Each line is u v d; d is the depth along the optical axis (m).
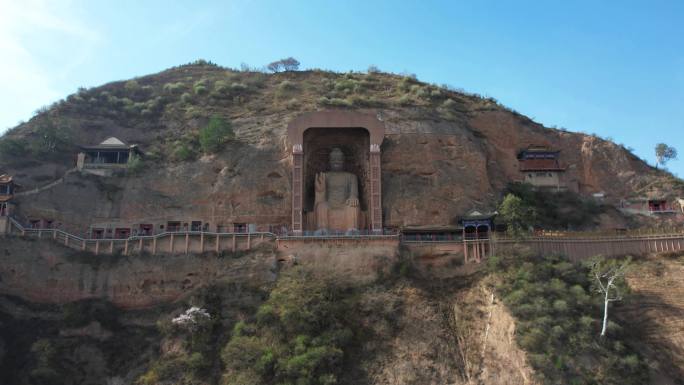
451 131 92.38
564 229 87.00
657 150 109.38
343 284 71.12
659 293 68.69
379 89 116.81
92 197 85.38
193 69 136.50
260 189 84.25
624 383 56.59
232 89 117.06
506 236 75.19
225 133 92.12
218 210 83.69
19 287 73.00
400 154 87.31
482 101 111.69
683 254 75.19
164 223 83.56
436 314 66.00
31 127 98.00
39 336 68.38
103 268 74.38
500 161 100.75
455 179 86.06
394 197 83.19
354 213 81.62
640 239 77.44
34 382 62.50
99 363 65.56
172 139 99.81
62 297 73.06
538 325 60.22
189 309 67.19
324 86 118.69
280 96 113.25
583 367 57.22
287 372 57.19
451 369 60.16
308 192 86.81
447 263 74.38
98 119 105.88
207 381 60.09
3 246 74.50
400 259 74.06
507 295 65.31
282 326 63.25
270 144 89.50
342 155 87.56
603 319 63.19
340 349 60.81
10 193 80.69
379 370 59.81
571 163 102.06
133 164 88.69
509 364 58.97
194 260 74.50
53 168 90.81
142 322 70.25
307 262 73.69
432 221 82.00
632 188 97.62
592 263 69.81
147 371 63.12
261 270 72.81
